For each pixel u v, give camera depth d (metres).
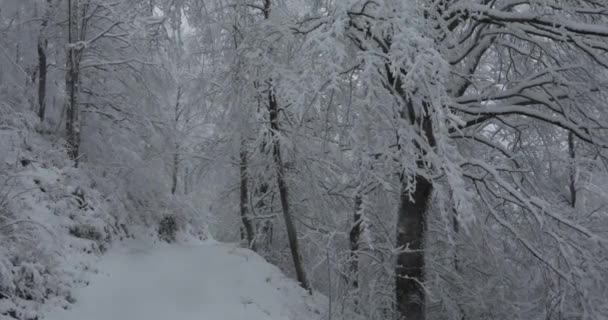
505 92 9.39
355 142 9.00
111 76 14.34
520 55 10.87
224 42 13.43
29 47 12.44
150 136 15.14
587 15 9.46
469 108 9.26
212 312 8.97
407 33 7.23
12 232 7.98
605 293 9.03
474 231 10.77
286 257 15.77
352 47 10.12
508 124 10.17
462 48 10.04
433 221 11.64
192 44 14.60
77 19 12.24
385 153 8.98
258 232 14.98
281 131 12.48
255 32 11.53
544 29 8.74
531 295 10.95
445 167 7.33
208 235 17.88
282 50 11.49
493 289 11.15
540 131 10.84
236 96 12.38
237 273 11.23
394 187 11.30
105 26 13.91
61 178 11.19
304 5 13.28
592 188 12.13
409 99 8.76
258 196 15.47
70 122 12.43
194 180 16.22
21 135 11.02
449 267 11.40
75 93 12.42
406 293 9.23
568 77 9.78
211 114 14.46
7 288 7.20
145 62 13.77
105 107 14.37
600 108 9.58
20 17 12.20
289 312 10.02
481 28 9.28
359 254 11.54
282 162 12.90
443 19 8.86
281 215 14.82
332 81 7.15
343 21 7.42
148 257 11.59
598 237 8.28
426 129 8.77
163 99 15.69
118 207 12.65
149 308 8.65
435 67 7.06
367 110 8.79
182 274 10.67
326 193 13.66
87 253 10.14
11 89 12.05
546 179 11.27
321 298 11.75
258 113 12.00
